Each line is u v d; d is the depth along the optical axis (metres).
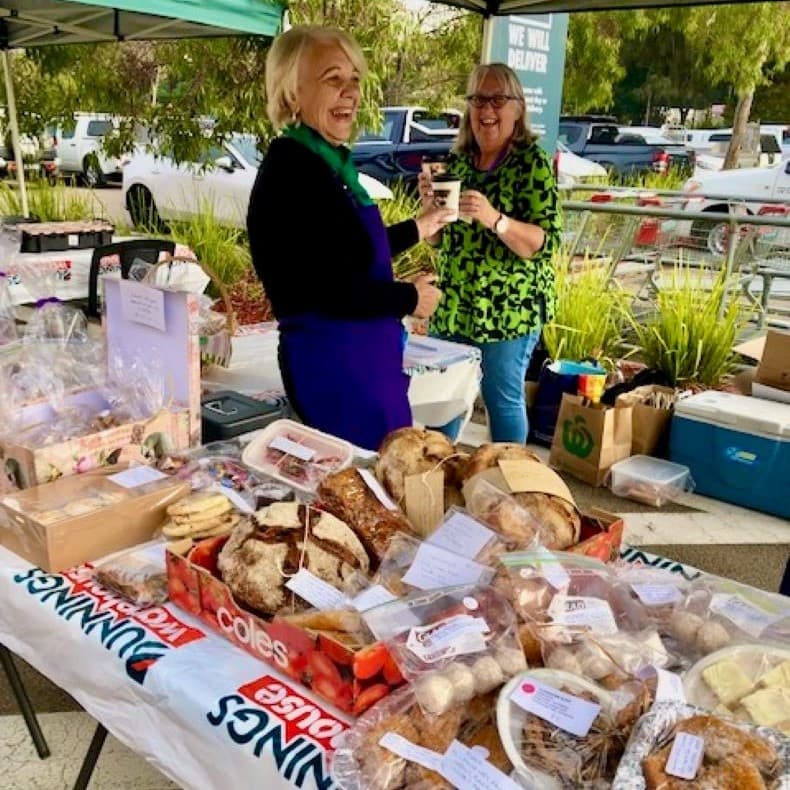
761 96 18.86
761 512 3.58
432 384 2.82
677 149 13.21
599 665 1.03
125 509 1.44
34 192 7.54
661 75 18.83
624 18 13.42
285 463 1.67
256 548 1.20
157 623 1.24
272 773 0.98
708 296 4.75
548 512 1.31
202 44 5.96
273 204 2.00
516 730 0.94
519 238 2.87
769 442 3.49
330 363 2.15
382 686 1.04
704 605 1.21
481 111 2.91
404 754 0.92
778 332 3.82
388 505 1.40
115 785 1.86
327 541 1.24
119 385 1.81
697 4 3.73
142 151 8.31
